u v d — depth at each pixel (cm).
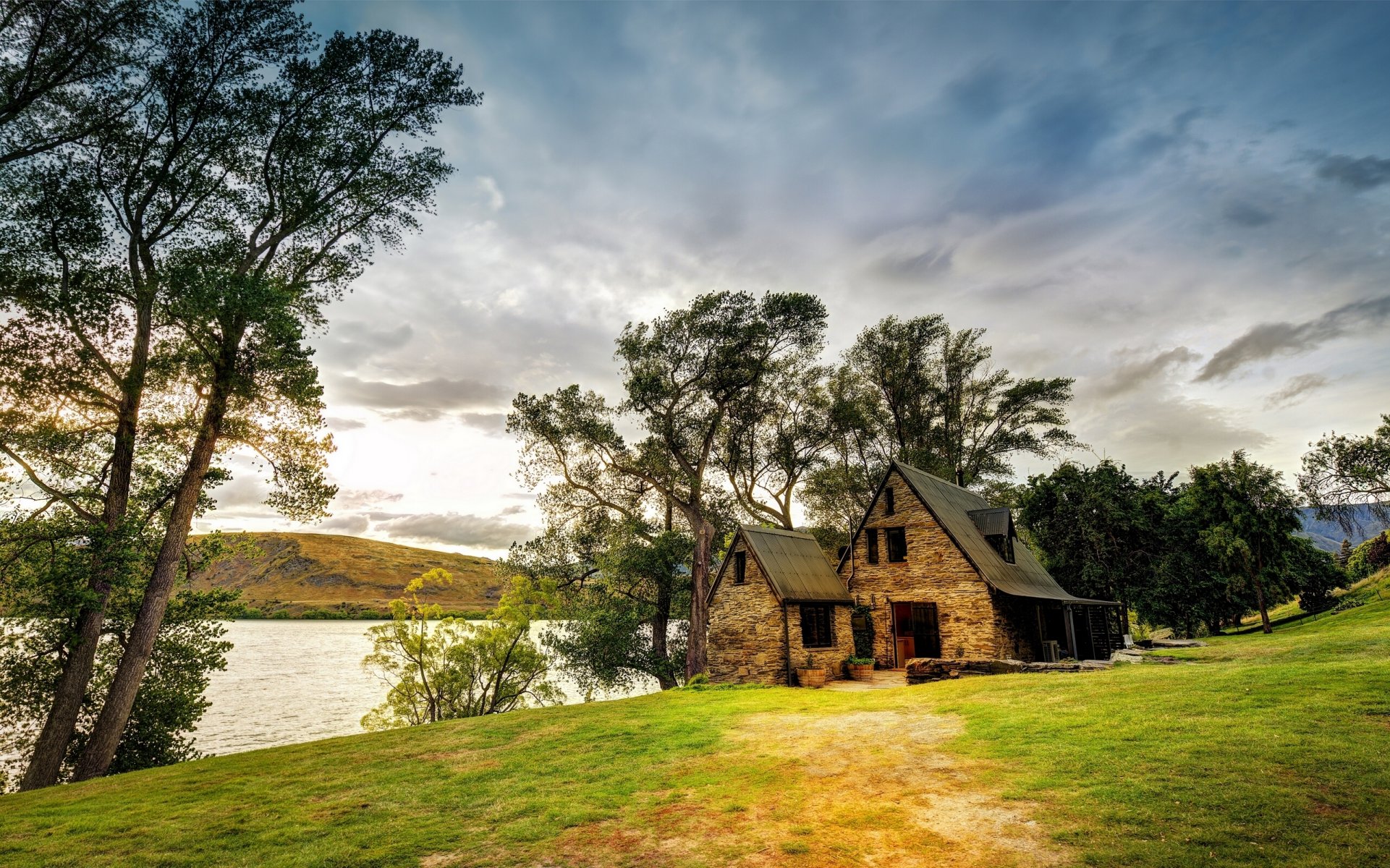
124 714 1673
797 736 1227
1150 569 3925
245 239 2058
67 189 1734
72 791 1155
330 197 2081
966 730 1128
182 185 1905
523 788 995
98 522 1692
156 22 1736
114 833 854
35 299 1598
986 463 4438
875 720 1327
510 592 3269
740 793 892
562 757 1193
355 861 714
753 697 1858
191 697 2069
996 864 605
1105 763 834
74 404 1731
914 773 916
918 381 4444
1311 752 772
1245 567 3850
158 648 2019
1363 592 4378
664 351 3550
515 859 704
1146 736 924
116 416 1845
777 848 689
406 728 1644
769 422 3962
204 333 1762
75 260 1767
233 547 2155
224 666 2167
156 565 1798
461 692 3144
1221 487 4053
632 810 850
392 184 2161
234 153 1978
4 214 1638
